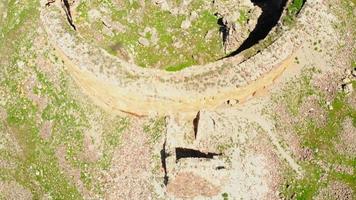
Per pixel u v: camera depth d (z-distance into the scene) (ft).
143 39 162.50
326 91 154.20
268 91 151.02
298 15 155.63
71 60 148.46
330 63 157.17
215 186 137.28
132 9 167.02
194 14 166.09
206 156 141.49
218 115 146.20
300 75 154.10
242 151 142.51
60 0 160.76
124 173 143.33
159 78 142.82
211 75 144.25
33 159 152.76
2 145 156.25
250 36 159.94
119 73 143.64
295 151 145.89
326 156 145.69
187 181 136.77
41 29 163.63
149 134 145.18
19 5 173.06
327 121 150.41
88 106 151.84
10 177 152.25
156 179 139.85
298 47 152.56
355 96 154.20
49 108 155.63
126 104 146.10
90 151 148.25
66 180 147.95
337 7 165.48
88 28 163.53
